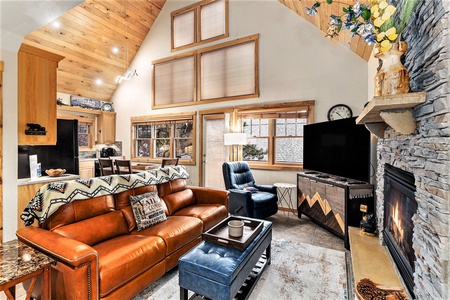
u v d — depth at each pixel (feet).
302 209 13.02
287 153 15.34
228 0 16.75
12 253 4.97
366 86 12.71
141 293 6.59
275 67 15.14
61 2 6.40
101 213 7.41
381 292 5.04
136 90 21.36
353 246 7.41
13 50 8.27
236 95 16.56
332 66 13.52
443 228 3.52
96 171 19.62
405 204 5.59
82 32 16.80
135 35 19.89
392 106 4.52
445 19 3.47
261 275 7.43
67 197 6.68
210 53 17.63
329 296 6.48
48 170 10.77
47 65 9.78
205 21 17.85
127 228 7.80
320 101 13.83
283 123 15.44
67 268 4.91
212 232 7.06
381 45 4.80
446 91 3.48
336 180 10.82
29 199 9.12
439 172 3.63
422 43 4.29
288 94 14.75
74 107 19.27
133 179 8.94
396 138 6.13
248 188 13.55
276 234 11.00
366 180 9.59
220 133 17.39
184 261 5.66
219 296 5.20
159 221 8.30
